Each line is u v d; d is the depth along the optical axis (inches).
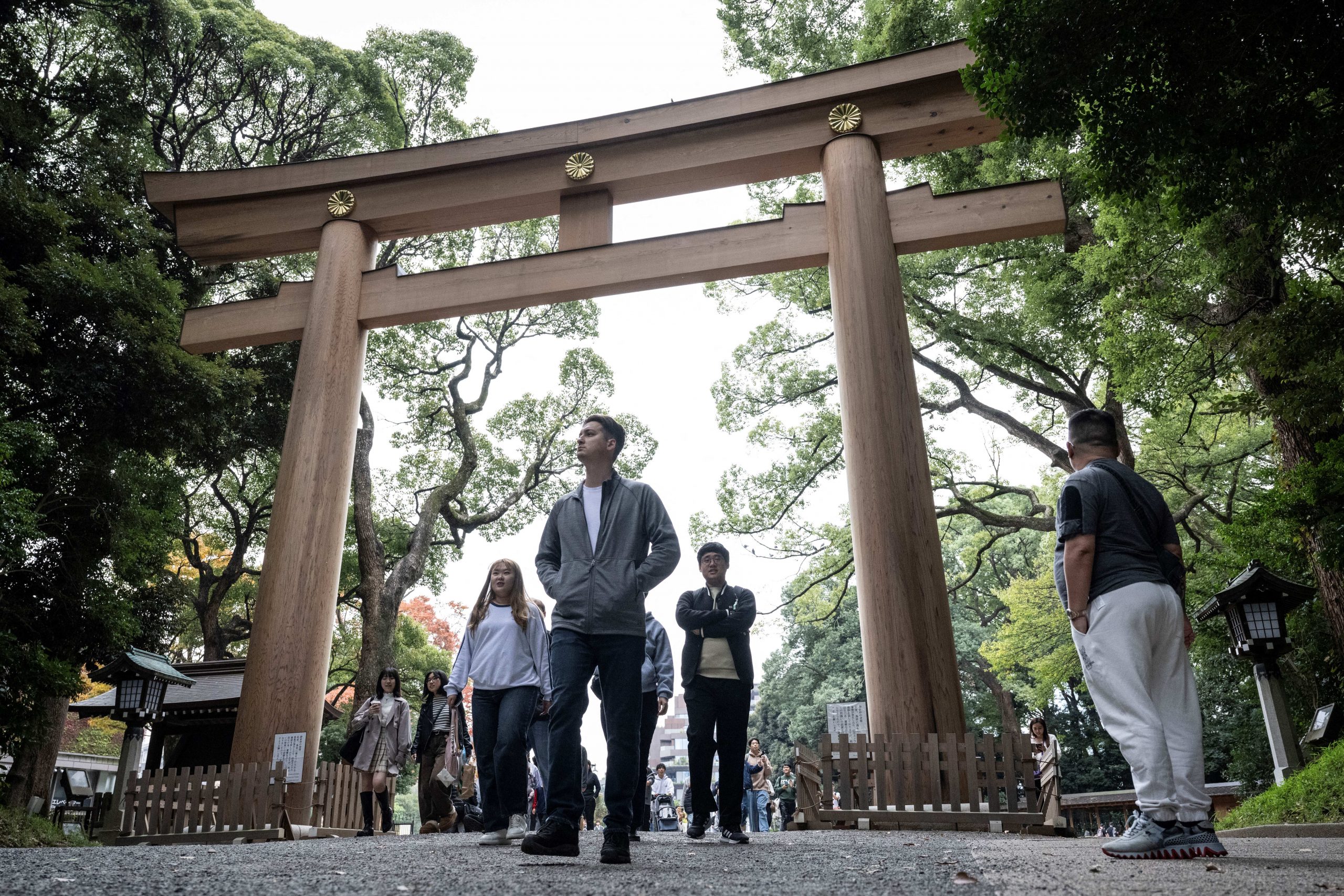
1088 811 1044.5
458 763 301.9
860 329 337.7
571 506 133.3
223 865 119.0
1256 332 338.3
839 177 370.3
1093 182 224.4
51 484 473.1
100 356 463.8
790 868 114.3
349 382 394.3
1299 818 279.4
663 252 387.2
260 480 829.8
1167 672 117.3
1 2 503.8
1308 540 423.5
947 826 256.1
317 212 431.8
